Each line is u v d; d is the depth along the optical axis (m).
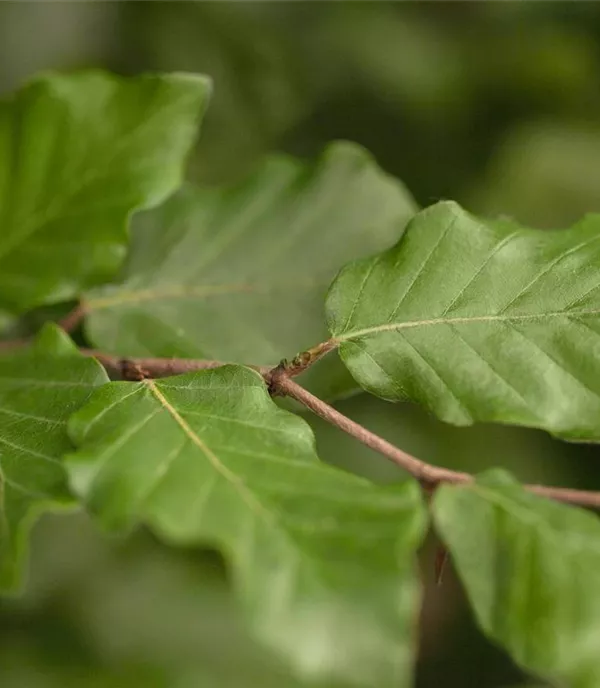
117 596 0.52
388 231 0.48
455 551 0.38
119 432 0.39
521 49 0.82
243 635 0.52
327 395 0.45
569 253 0.41
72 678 0.50
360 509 0.37
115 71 0.72
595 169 0.74
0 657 0.50
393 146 0.79
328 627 0.36
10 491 0.39
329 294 0.41
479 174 0.77
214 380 0.40
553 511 0.38
